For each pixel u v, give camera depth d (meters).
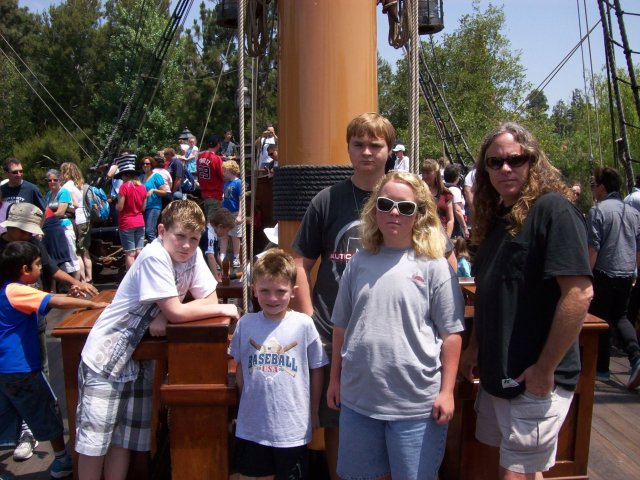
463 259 5.79
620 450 3.52
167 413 3.05
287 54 2.93
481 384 2.14
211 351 2.42
